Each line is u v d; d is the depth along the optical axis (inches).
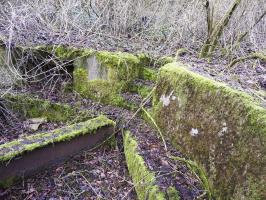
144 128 117.3
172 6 172.9
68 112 131.2
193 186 90.4
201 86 96.5
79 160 111.7
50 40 147.3
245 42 159.3
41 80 145.6
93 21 170.1
